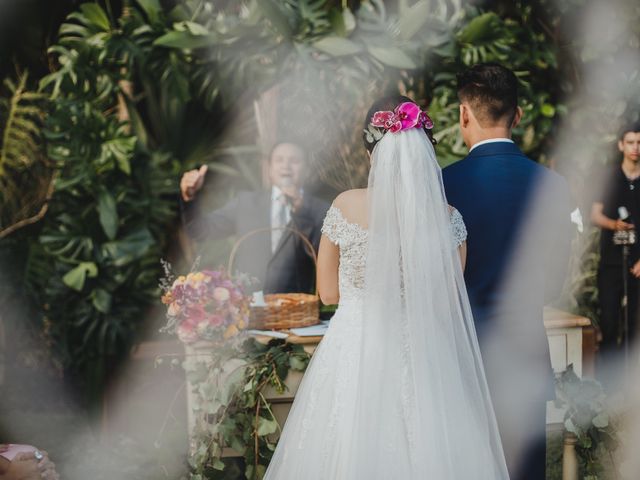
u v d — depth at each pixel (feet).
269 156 13.91
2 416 15.01
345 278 8.06
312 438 7.92
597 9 17.56
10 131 17.12
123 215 16.71
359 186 15.20
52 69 18.63
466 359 7.77
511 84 8.42
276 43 15.29
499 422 8.27
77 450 13.16
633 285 16.08
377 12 16.01
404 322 7.72
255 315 10.55
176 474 10.38
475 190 8.27
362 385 7.59
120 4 18.20
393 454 7.43
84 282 16.37
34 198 17.26
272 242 13.61
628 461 10.46
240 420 9.69
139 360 15.48
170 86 16.35
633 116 17.81
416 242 7.63
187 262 16.21
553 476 11.94
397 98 8.02
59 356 16.93
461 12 15.87
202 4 15.76
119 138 16.29
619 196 16.19
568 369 10.11
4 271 17.19
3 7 18.28
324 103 15.43
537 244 8.27
